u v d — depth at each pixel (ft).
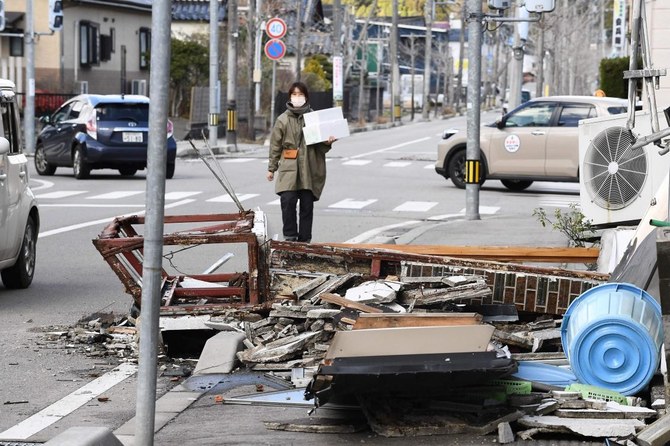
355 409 52.37
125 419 54.34
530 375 53.21
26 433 51.85
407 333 48.14
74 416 54.95
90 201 164.25
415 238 118.83
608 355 50.93
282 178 103.04
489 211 155.94
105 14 411.75
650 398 51.26
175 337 71.00
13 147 91.04
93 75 403.54
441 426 48.78
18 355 68.80
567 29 499.92
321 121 101.71
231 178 210.18
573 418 48.47
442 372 47.14
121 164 202.69
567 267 89.92
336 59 402.31
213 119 292.81
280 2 403.34
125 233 79.82
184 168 237.45
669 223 54.75
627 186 91.30
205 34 445.37
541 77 416.26
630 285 51.96
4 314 82.23
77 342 72.23
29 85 273.95
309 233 104.47
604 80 271.90
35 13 369.71
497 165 180.55
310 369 60.90
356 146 328.70
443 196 178.60
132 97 205.16
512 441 47.34
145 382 40.65
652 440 43.93
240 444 48.32
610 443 46.83
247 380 60.54
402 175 222.69
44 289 93.40
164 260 106.01
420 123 559.79
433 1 631.15
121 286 94.68
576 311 52.26
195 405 55.77
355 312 62.64
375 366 47.39
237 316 68.49
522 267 67.97
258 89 383.86
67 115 210.38
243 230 71.15
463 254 81.20
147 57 449.89
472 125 137.39
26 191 92.07
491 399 49.85
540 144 177.37
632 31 73.67
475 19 134.82
